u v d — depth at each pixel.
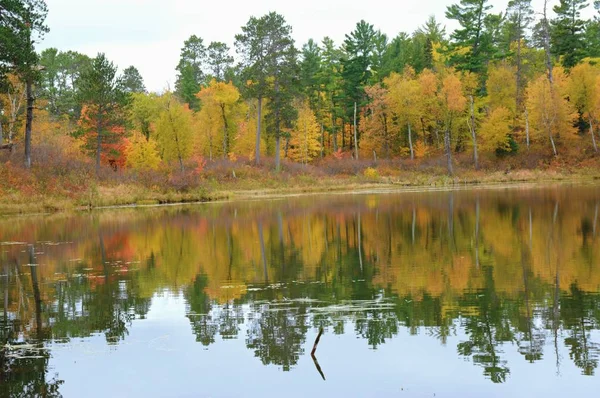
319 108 76.00
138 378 7.07
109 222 26.77
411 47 80.25
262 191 48.91
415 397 6.25
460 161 62.16
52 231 23.41
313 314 9.62
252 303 10.55
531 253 14.58
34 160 40.44
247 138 64.31
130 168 52.72
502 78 62.22
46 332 9.14
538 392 6.28
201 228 23.23
